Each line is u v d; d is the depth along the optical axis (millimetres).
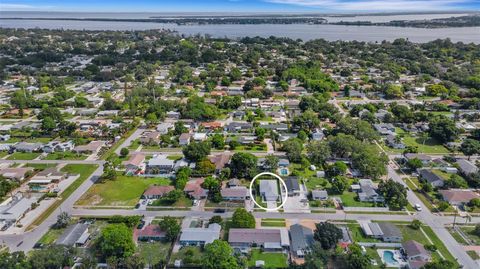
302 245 93500
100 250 93312
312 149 146500
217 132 181750
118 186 128750
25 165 145750
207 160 137750
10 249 95375
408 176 136625
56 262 85125
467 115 199875
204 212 113000
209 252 85938
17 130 183750
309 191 125125
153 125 191875
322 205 116688
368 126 170625
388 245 97062
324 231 93438
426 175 132000
